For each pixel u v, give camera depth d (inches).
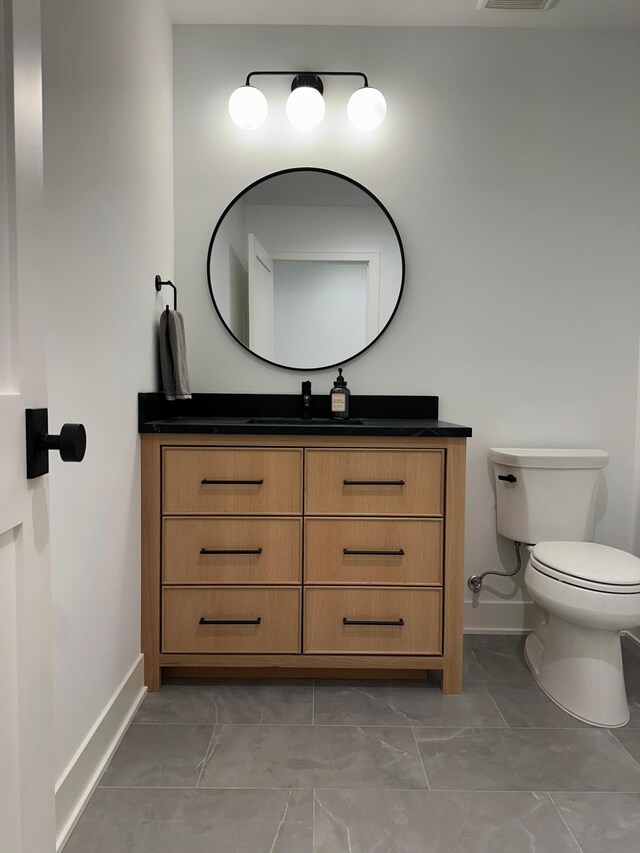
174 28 89.4
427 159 90.9
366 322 91.9
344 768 58.1
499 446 93.0
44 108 44.8
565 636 70.7
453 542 71.9
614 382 92.5
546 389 92.7
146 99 74.2
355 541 72.4
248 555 72.5
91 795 53.6
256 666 73.7
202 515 72.1
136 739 62.7
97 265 56.4
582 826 50.7
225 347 92.5
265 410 91.9
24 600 26.9
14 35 25.4
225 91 90.0
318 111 86.0
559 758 60.2
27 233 26.8
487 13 86.4
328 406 91.9
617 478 93.2
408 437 71.2
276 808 52.4
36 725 28.2
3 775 25.2
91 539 55.3
